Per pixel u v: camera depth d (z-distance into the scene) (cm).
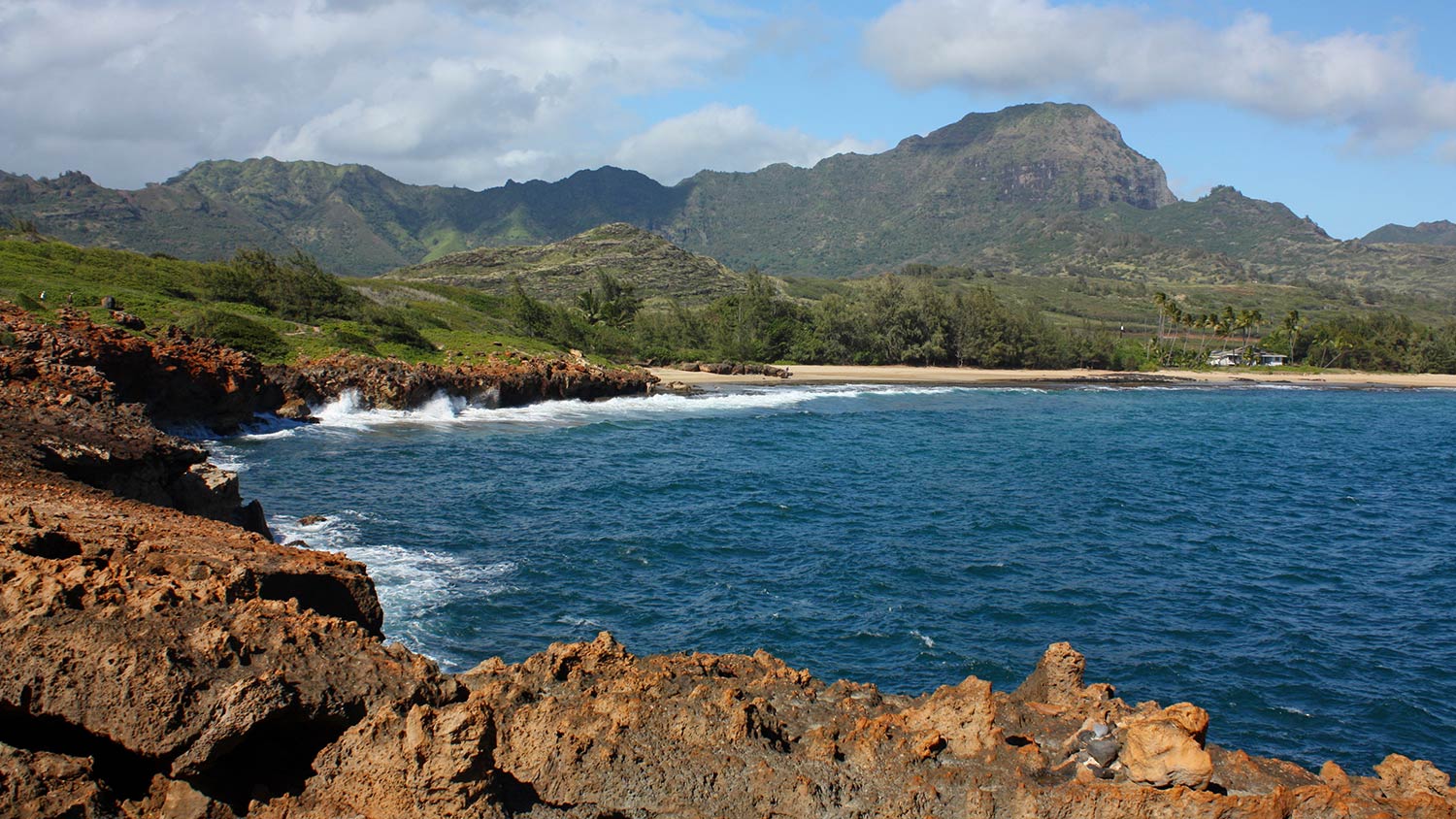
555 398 6788
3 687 929
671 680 1176
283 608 1164
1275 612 2416
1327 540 3259
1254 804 931
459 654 1838
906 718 1090
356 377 5456
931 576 2566
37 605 995
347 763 958
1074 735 1066
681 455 4519
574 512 3122
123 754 989
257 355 5478
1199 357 14712
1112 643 2148
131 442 2297
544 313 9488
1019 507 3531
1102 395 9731
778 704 1153
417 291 10944
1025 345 12569
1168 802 934
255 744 1028
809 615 2219
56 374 3228
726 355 11081
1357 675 2025
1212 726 1780
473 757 912
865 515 3284
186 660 982
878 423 6328
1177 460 5012
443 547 2594
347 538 2638
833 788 980
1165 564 2822
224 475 2447
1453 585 2720
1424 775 1045
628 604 2223
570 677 1177
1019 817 942
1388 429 7156
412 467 3838
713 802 972
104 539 1416
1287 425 7262
